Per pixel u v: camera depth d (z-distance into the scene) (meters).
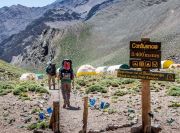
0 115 19.06
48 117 18.66
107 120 18.16
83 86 36.88
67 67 22.45
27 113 19.61
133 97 25.66
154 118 17.98
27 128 16.78
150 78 14.73
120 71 15.24
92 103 22.19
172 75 14.33
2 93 26.72
